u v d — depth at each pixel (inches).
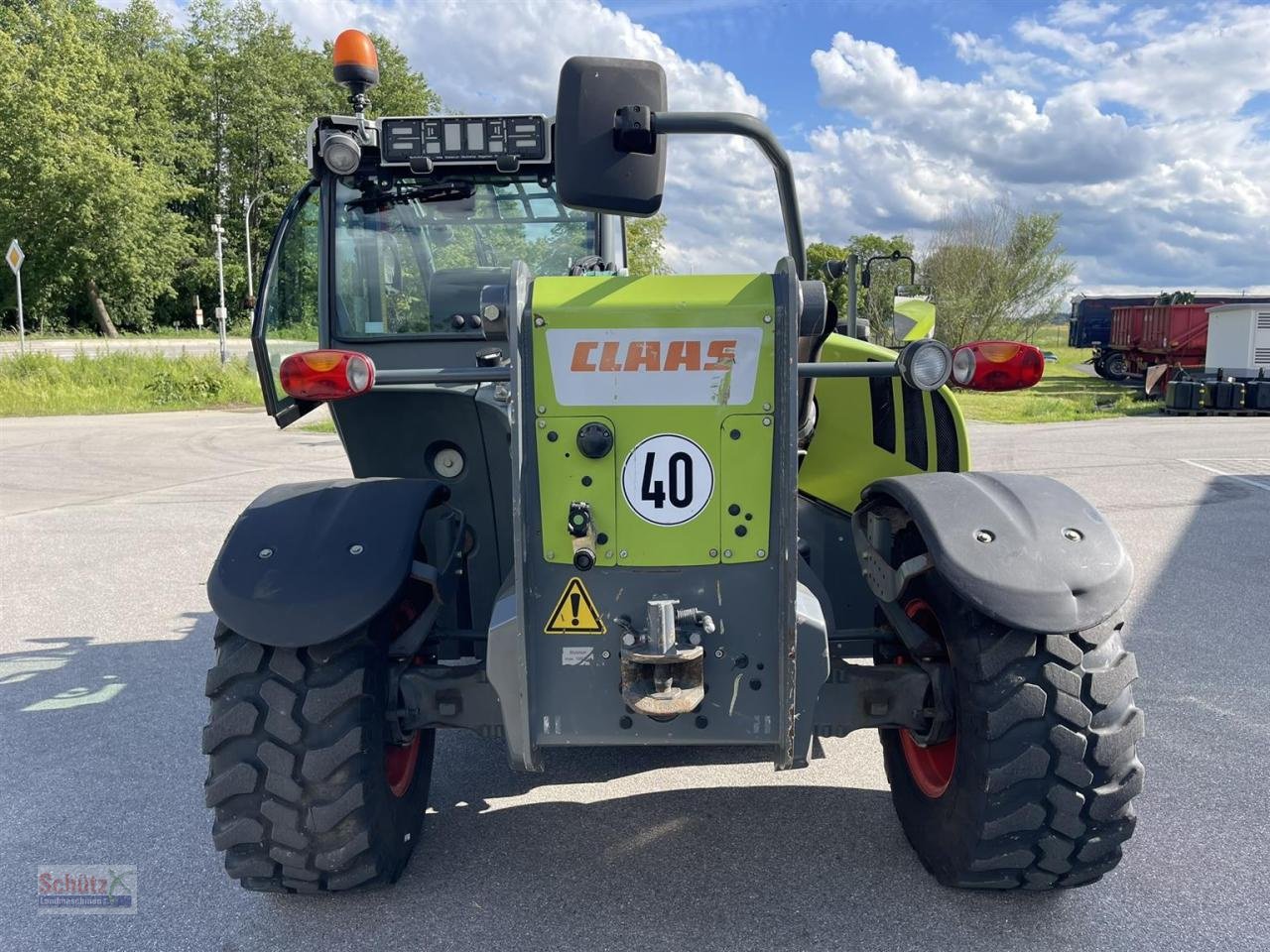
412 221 142.6
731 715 91.6
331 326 142.3
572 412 89.3
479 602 129.7
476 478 127.7
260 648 93.7
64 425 628.7
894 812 124.8
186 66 2212.1
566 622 90.9
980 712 91.1
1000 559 89.1
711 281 89.3
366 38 139.9
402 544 94.3
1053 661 90.4
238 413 722.2
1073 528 92.8
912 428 132.1
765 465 89.5
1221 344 777.6
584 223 145.5
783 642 87.7
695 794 130.3
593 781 134.8
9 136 1658.5
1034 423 654.5
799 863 112.1
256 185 2347.4
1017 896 104.5
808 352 100.3
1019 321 1198.3
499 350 142.6
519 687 89.4
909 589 104.6
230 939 99.1
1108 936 97.4
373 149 139.3
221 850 95.7
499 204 143.9
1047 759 89.7
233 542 95.3
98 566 266.7
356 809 93.9
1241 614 209.8
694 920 100.8
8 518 333.1
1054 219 1170.0
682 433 89.3
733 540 90.3
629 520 90.0
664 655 86.2
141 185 1771.7
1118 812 92.5
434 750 128.5
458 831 121.0
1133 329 1074.7
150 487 392.5
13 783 135.9
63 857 116.2
